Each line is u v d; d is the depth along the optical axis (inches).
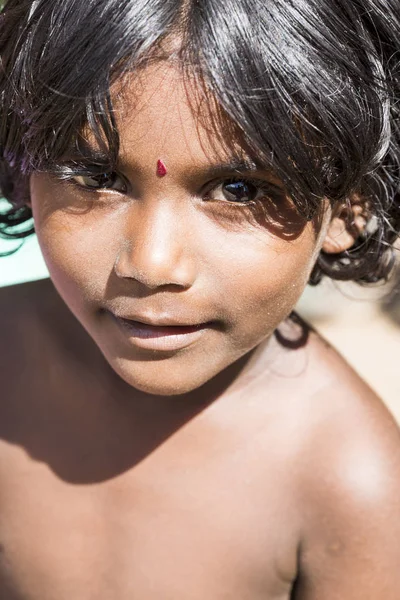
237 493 50.3
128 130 37.1
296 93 37.7
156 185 37.9
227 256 39.2
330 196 40.9
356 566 49.1
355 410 50.9
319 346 53.2
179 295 39.1
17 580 52.7
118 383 51.6
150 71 36.5
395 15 42.0
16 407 53.6
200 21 36.5
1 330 55.5
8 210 57.7
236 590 50.7
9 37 42.9
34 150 40.9
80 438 52.2
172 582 50.5
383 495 48.9
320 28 38.8
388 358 115.1
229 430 50.7
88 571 51.4
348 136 39.7
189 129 36.6
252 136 36.8
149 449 51.2
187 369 41.5
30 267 92.6
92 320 42.5
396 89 43.7
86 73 37.6
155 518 50.8
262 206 39.2
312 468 49.8
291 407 50.8
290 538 50.2
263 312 41.2
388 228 50.0
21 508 52.4
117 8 37.4
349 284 84.0
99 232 40.2
